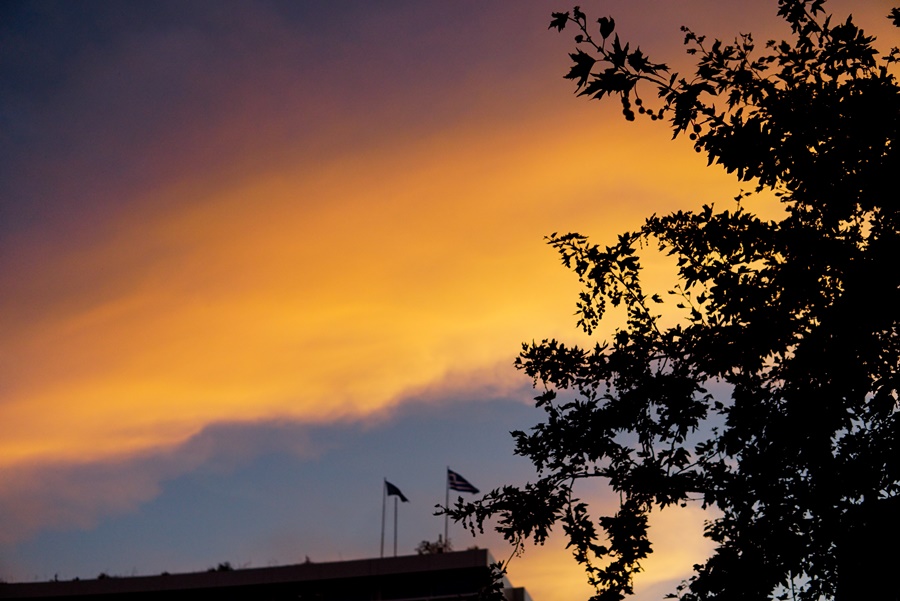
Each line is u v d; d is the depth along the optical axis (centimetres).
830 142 1117
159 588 6325
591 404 1311
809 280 1165
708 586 1187
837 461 1159
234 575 6294
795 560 1167
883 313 1103
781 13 1132
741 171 1136
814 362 1147
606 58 1063
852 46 1112
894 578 1120
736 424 1197
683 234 1290
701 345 1232
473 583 5884
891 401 1138
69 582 6475
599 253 1328
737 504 1199
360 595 6012
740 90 1118
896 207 1118
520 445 1324
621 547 1286
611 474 1302
